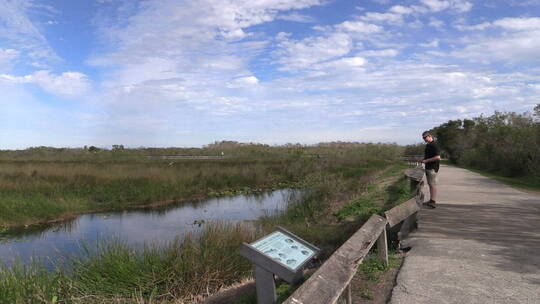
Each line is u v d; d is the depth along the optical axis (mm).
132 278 6230
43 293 5301
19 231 12398
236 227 8555
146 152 51188
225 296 5801
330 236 9492
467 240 7562
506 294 4824
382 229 5594
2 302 5055
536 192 16125
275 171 27484
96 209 16297
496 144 30047
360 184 17172
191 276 6434
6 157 41344
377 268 5992
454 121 54531
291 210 12906
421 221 9391
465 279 5375
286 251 3408
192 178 22125
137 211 16078
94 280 6211
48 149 55125
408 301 4664
